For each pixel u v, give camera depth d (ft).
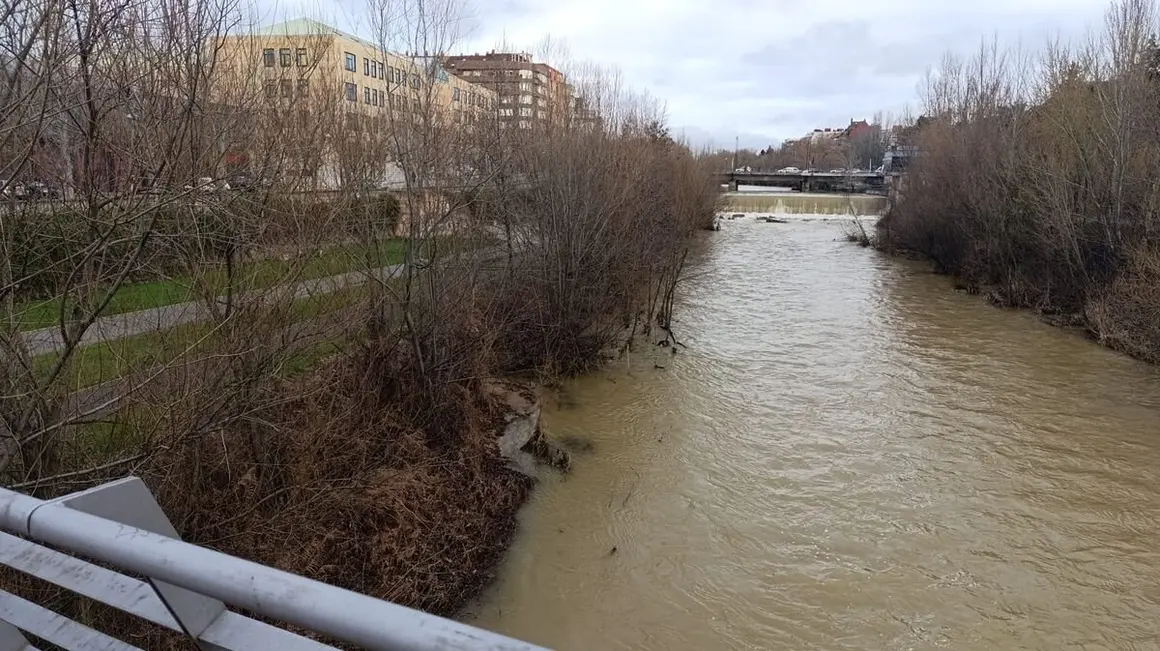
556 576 25.80
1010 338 58.85
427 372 30.91
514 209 44.06
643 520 29.66
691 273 89.45
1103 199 61.26
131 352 17.69
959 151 91.15
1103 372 49.19
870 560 26.96
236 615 5.47
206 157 18.25
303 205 22.08
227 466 19.62
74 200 16.08
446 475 28.91
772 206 192.24
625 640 22.66
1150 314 53.06
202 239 18.16
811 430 39.22
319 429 24.03
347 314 24.95
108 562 5.14
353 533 23.26
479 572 25.62
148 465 17.71
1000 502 31.24
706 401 43.73
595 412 41.75
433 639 3.97
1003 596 24.88
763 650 22.30
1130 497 31.55
